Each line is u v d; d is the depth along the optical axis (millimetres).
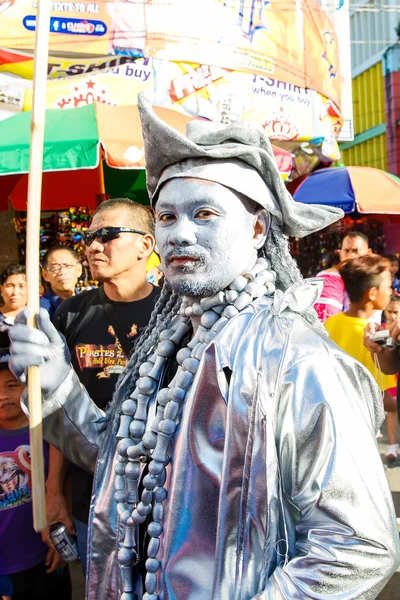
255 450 1151
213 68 5902
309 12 6734
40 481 1481
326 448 1123
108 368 2297
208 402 1230
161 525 1307
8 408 2381
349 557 1078
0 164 3422
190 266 1306
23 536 2383
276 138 6344
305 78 6562
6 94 5379
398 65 16953
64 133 3510
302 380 1170
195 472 1224
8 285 4168
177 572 1216
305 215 1400
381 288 4133
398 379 3895
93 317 2369
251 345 1231
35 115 1434
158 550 1297
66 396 1563
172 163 1353
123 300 2365
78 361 2332
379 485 1133
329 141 7020
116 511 1460
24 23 5328
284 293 1271
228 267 1312
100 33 5438
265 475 1140
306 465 1152
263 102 6211
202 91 5855
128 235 2318
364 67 18422
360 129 18891
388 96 17172
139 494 1424
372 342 3859
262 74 6180
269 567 1146
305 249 7254
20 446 2393
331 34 7414
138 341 1627
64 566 2463
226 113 5961
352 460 1117
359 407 1192
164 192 1339
